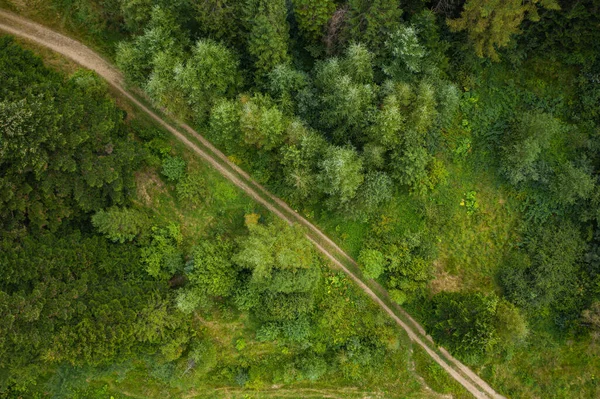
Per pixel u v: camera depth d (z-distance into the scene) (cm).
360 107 3709
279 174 4100
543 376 4244
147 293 3750
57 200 3509
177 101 3731
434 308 4194
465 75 4244
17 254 3234
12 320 2959
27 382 3888
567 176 4041
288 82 3788
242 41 3875
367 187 3875
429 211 4250
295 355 4291
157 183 4241
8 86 3306
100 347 3284
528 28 3944
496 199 4291
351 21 3591
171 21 3575
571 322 4200
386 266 4203
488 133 4269
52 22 4225
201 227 4297
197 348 3950
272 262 3678
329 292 4319
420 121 3684
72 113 3356
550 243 4191
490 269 4278
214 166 4344
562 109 4294
